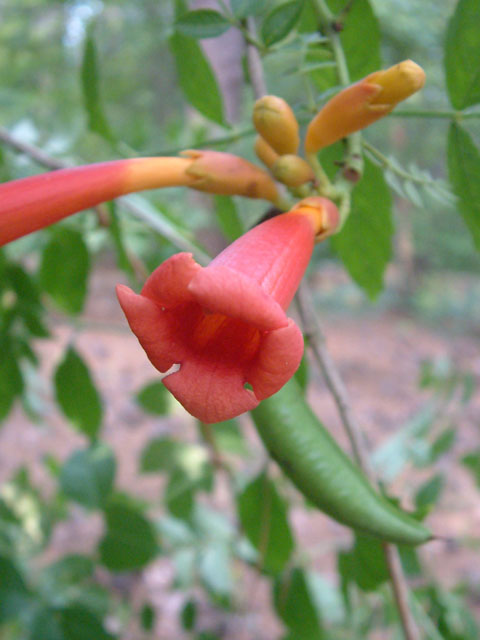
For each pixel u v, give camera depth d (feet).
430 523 1.82
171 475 0.81
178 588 0.83
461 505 1.88
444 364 0.85
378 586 0.54
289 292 0.31
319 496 0.42
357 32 0.47
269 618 1.41
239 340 0.29
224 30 0.45
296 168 0.39
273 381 0.26
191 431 1.83
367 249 0.54
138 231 0.83
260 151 0.44
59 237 0.69
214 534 0.85
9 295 0.72
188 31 0.45
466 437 2.28
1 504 0.84
